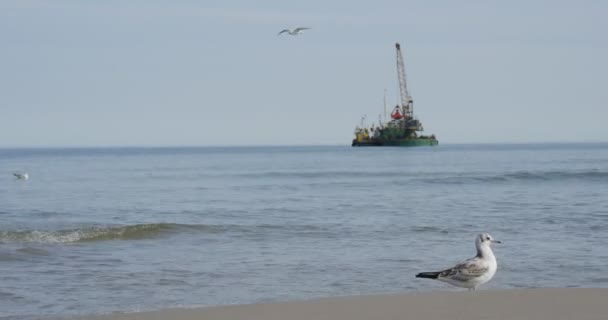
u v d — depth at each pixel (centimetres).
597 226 4075
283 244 3422
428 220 4531
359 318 1633
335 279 2497
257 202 6303
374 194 7131
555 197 6438
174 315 1720
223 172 12862
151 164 18075
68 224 4584
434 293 1922
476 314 1641
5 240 3572
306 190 7894
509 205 5644
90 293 2273
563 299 1803
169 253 3156
